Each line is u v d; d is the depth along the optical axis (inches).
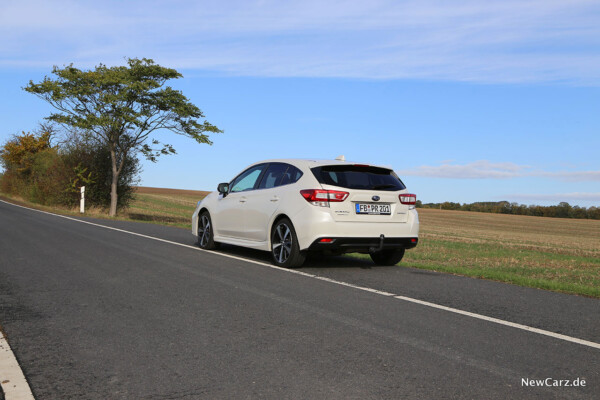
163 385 115.7
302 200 288.5
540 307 208.2
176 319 172.6
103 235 460.8
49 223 601.0
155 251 352.5
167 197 2812.5
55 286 225.0
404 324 171.9
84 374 121.7
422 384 118.6
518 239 1395.2
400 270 306.8
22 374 120.7
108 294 210.2
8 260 298.4
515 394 114.1
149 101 1073.5
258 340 150.3
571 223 2874.0
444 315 186.5
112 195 1136.8
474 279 280.5
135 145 1115.9
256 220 322.3
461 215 3142.2
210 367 127.6
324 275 272.5
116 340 148.6
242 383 117.5
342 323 170.9
